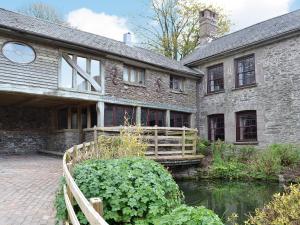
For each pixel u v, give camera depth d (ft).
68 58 38.86
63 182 14.05
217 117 53.11
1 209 15.70
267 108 44.78
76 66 39.50
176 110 52.11
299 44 41.65
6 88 32.96
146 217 13.71
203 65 55.83
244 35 53.31
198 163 40.78
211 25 67.41
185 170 40.04
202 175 39.01
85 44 38.40
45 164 32.53
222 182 36.27
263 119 45.16
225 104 51.06
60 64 37.86
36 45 35.91
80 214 12.00
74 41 37.63
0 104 44.73
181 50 84.12
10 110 46.09
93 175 15.05
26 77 34.63
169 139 39.37
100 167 16.89
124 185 14.46
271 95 44.45
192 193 30.17
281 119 42.93
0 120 44.91
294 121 41.37
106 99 42.01
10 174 25.76
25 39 34.99
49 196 18.53
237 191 30.71
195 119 55.36
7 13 39.63
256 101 46.32
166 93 50.96
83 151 26.05
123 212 13.57
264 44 45.55
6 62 33.30
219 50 52.65
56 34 38.55
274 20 52.16
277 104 43.57
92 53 41.14
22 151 46.60
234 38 55.26
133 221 13.67
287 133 42.04
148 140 37.93
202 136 54.70
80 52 39.93
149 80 48.52
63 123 47.83
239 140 48.65
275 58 44.37
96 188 14.14
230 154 42.96
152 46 85.35
